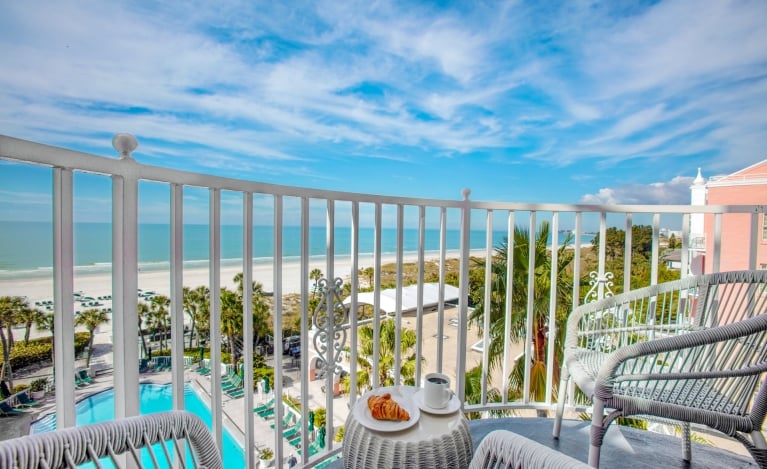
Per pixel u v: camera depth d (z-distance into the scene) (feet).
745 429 3.53
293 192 4.51
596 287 6.10
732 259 20.95
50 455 1.82
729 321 4.78
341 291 5.02
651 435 5.54
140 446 2.14
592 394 3.82
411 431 3.67
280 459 4.53
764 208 5.34
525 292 16.05
